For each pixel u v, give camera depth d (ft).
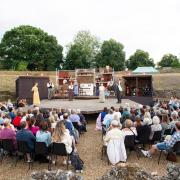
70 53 224.74
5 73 146.41
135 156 38.29
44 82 98.63
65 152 32.45
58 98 99.40
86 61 235.40
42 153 33.32
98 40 269.85
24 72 150.92
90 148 43.21
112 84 102.42
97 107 71.82
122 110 52.54
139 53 245.86
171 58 253.24
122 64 239.50
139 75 101.09
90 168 33.94
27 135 33.55
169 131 40.34
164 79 137.28
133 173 16.66
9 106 61.77
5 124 36.37
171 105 65.77
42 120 35.96
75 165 32.27
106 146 37.06
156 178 17.49
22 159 37.24
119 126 36.42
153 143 41.45
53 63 219.61
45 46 217.77
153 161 36.27
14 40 215.10
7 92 117.80
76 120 48.03
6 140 35.14
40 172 16.37
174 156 36.19
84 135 52.65
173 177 17.67
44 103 83.61
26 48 214.28
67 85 103.30
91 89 103.30
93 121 68.95
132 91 102.73
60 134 33.17
